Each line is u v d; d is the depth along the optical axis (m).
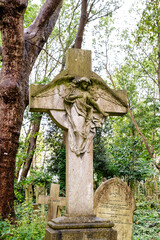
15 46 7.34
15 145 7.40
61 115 4.43
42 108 4.34
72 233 3.77
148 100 20.33
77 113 4.42
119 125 23.92
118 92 4.86
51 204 6.31
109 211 6.80
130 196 6.91
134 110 24.47
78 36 13.12
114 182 6.95
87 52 4.74
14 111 7.39
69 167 4.27
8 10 7.03
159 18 12.20
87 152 4.40
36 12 16.05
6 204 6.94
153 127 21.17
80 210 4.18
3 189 6.98
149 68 20.72
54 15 10.43
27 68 8.49
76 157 4.33
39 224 5.86
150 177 13.40
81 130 4.39
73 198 4.19
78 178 4.27
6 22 7.13
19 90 7.45
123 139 17.22
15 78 7.43
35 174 13.04
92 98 4.57
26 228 5.41
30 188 10.24
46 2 9.41
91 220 4.03
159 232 7.52
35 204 8.52
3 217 6.77
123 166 12.29
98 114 4.65
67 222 3.94
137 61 18.28
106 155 14.73
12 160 7.29
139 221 8.53
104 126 15.88
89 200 4.25
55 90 4.43
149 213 9.51
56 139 15.47
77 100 4.45
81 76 4.62
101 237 3.86
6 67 7.45
